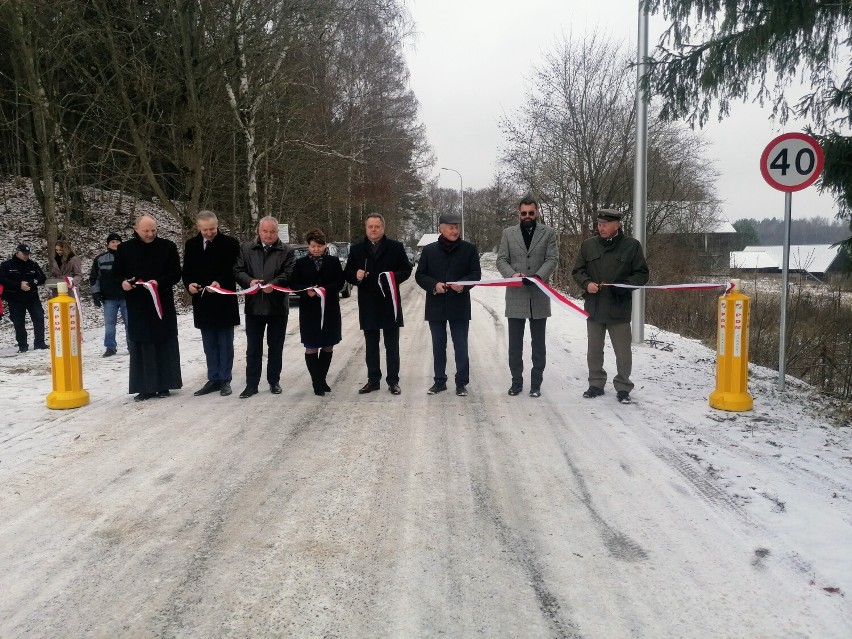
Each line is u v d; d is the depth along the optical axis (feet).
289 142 76.64
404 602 10.05
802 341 35.86
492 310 51.52
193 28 52.24
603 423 19.38
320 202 105.50
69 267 37.14
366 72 86.79
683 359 30.63
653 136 72.33
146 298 22.12
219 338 23.40
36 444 17.84
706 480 14.83
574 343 34.24
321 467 15.98
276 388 23.79
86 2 52.95
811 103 23.54
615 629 9.30
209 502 13.96
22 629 9.45
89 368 29.22
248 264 23.03
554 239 22.71
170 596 10.30
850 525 12.45
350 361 30.32
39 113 61.62
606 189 74.69
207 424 19.74
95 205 100.07
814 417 20.80
